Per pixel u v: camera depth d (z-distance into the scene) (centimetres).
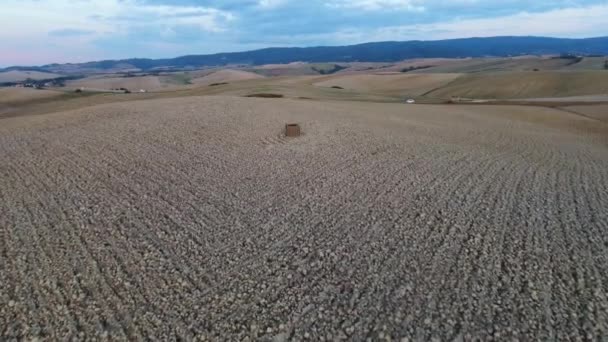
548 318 626
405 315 634
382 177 1322
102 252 831
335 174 1348
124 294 694
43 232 920
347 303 664
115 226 948
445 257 803
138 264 785
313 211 1031
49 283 727
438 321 620
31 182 1258
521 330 601
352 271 755
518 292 690
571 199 1175
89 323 626
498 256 809
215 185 1226
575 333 595
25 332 608
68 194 1152
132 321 629
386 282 719
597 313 638
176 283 723
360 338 588
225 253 823
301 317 632
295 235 898
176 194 1151
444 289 698
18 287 716
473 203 1101
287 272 754
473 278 730
